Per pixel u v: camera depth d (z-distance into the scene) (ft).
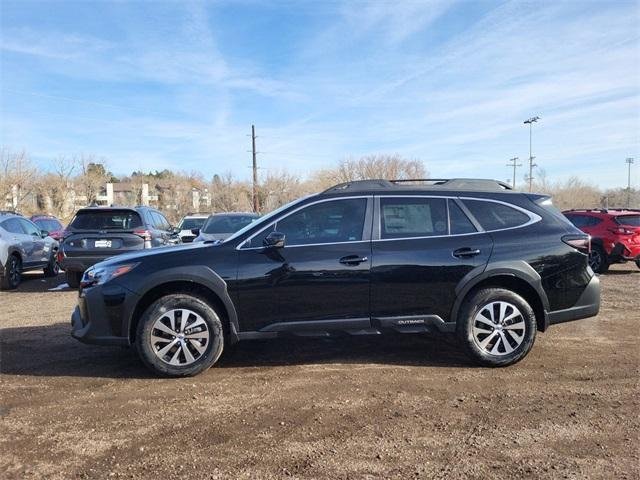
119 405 13.46
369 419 12.42
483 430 11.79
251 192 154.30
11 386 14.93
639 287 33.19
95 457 10.67
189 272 15.47
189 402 13.62
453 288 15.99
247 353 18.17
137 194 177.58
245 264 15.69
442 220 16.52
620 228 40.04
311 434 11.64
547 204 17.21
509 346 16.20
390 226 16.34
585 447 10.96
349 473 9.94
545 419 12.37
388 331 16.03
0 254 33.42
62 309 26.89
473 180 17.89
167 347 15.42
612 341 19.35
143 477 9.85
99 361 17.38
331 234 16.20
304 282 15.69
